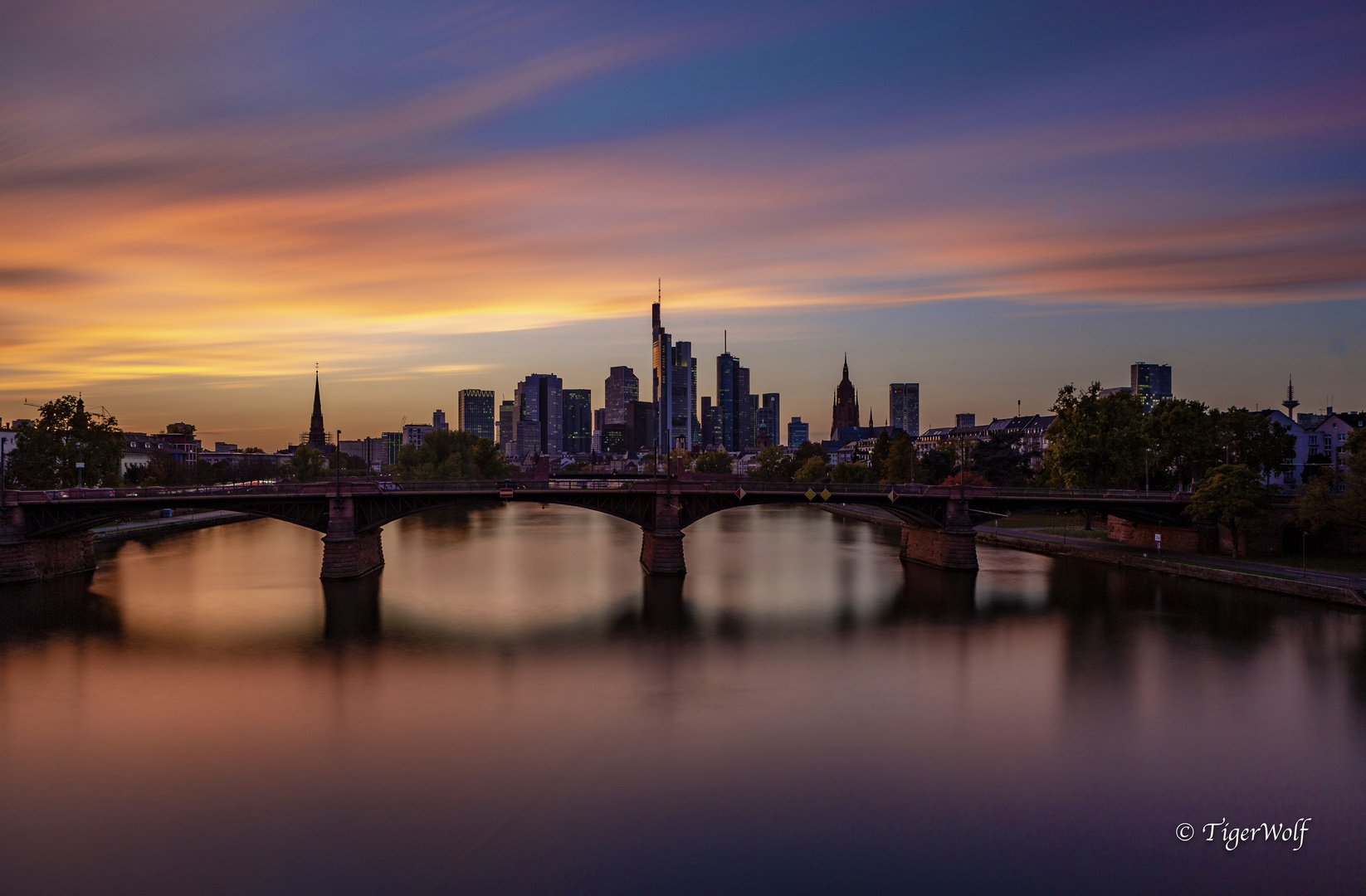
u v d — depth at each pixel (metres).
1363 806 42.66
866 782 45.22
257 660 66.94
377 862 37.41
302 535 159.12
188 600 90.75
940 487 113.88
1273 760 47.81
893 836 39.75
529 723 53.28
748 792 43.97
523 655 68.62
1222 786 44.81
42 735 51.12
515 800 43.00
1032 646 70.94
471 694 58.69
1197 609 84.44
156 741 50.28
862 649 70.62
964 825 40.75
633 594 94.88
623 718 54.22
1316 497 98.69
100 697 57.97
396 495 101.00
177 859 37.50
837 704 56.72
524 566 116.56
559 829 40.22
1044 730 52.09
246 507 99.50
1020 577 104.88
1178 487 134.62
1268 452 128.75
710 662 66.81
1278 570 94.25
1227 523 106.19
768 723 53.38
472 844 38.91
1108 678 62.16
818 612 84.69
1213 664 65.38
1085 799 43.38
